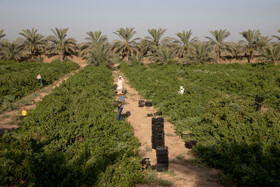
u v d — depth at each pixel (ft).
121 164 17.31
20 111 34.96
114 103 29.96
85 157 18.20
